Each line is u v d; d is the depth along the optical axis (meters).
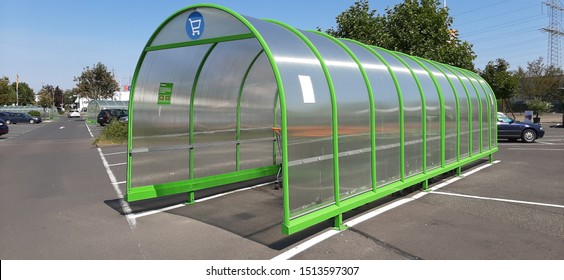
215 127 7.98
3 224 5.87
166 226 5.73
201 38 5.52
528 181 8.69
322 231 5.37
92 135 25.52
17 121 45.56
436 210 6.36
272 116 9.44
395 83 6.97
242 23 5.00
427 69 8.59
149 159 6.75
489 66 32.03
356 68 6.15
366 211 6.32
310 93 5.01
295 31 5.73
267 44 4.73
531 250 4.64
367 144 6.14
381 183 6.53
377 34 15.95
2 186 8.71
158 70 6.66
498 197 7.21
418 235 5.18
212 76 7.64
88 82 61.09
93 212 6.49
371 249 4.72
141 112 6.62
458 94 9.56
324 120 5.24
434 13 16.02
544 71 52.12
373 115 6.20
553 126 31.33
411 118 7.39
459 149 9.48
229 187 8.38
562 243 4.86
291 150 4.68
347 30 16.67
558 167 10.59
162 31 5.89
